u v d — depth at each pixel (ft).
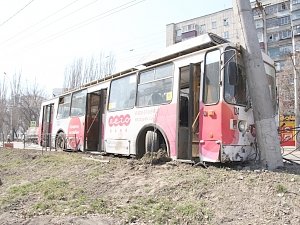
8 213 22.00
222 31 185.26
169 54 33.73
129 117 37.91
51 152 53.42
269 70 34.83
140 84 37.09
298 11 157.79
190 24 195.52
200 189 22.52
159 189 23.81
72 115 53.52
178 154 30.48
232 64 27.96
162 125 32.68
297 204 18.57
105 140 42.24
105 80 45.27
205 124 28.35
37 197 25.64
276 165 27.17
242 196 20.47
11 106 170.71
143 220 18.81
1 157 54.95
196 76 30.09
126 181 27.45
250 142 28.71
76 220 19.13
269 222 17.11
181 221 18.35
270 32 170.09
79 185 28.37
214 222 17.83
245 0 28.96
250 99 29.12
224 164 28.53
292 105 128.57
